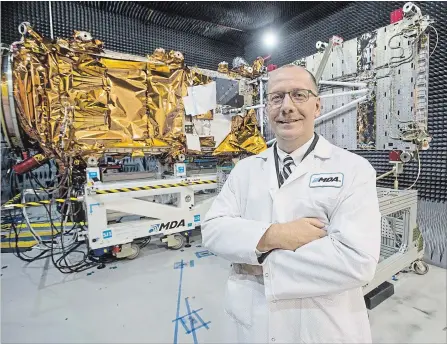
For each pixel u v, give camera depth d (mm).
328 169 1043
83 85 2629
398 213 2492
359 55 2852
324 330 938
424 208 2910
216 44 5664
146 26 4879
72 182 2891
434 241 2836
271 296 949
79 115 2621
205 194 4031
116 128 2791
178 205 3262
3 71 2355
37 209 5457
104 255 3080
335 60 3096
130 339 1775
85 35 2584
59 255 3193
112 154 2861
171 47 5145
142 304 2164
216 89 3543
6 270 2795
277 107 1070
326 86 3229
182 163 3256
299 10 4223
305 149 1123
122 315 2025
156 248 3361
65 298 2264
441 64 2748
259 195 1129
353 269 835
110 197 2730
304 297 922
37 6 4145
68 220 3426
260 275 1086
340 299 970
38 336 1811
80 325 1918
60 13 4227
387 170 3164
